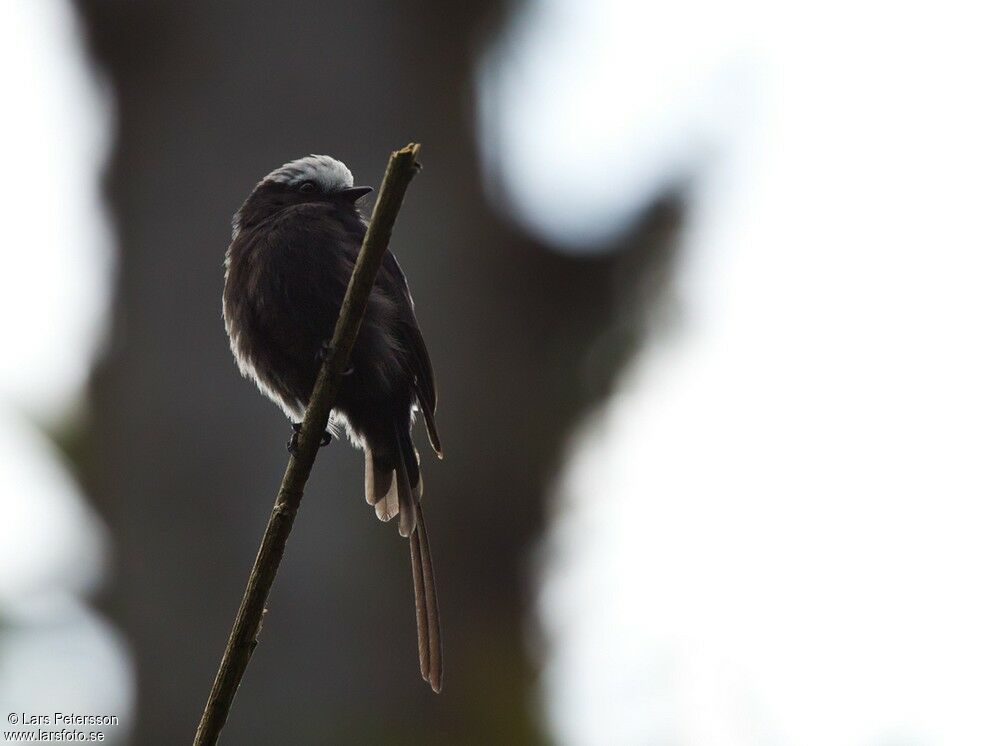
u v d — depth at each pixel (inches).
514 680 516.1
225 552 489.1
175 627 486.6
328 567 489.1
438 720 498.0
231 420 497.7
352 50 528.4
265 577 269.9
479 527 529.3
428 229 539.5
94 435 511.5
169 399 500.4
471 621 522.9
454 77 552.7
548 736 512.4
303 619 485.7
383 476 393.4
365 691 487.8
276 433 496.7
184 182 515.2
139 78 523.8
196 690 483.2
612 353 558.3
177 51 521.3
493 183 567.5
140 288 510.9
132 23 521.3
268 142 518.0
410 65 538.0
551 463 550.0
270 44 522.3
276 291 383.6
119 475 501.4
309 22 525.0
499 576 530.9
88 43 528.1
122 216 520.4
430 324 534.3
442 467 529.3
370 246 271.1
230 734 479.8
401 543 501.0
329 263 385.4
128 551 493.4
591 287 559.8
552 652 533.3
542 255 557.3
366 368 379.9
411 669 494.9
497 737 501.0
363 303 274.2
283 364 389.7
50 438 507.5
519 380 546.9
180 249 511.5
